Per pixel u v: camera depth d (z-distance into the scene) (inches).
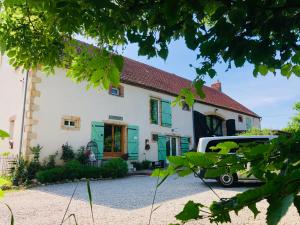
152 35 88.7
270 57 88.3
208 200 280.8
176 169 40.9
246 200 27.7
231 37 70.9
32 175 442.9
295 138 40.3
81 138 533.6
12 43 110.2
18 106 526.3
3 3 79.8
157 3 78.8
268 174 39.4
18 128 513.0
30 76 482.9
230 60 82.1
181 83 920.9
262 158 42.1
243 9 66.0
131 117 640.4
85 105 549.6
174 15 64.0
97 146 556.1
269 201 25.3
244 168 43.3
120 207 260.1
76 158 505.4
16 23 109.0
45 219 223.0
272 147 40.8
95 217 225.0
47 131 486.6
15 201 300.2
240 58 79.2
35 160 460.4
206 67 102.0
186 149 781.9
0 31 108.4
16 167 438.9
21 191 366.9
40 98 485.4
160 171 41.2
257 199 27.1
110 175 504.7
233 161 42.1
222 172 42.8
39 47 113.8
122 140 622.2
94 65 89.4
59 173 438.0
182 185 400.5
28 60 117.5
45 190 370.6
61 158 494.0
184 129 789.9
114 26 79.0
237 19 66.4
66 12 72.9
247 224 187.2
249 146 46.5
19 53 114.0
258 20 70.5
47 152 482.0
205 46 75.6
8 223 212.1
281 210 22.7
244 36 73.6
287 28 72.1
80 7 73.1
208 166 41.1
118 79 88.4
